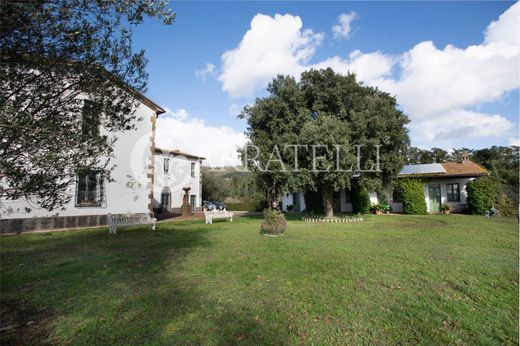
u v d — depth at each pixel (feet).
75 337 11.08
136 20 11.74
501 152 133.39
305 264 20.84
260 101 60.39
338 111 54.60
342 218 58.44
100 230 42.37
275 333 11.27
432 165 84.07
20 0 9.16
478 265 20.47
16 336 11.19
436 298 14.61
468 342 10.66
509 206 66.80
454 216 64.49
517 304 13.85
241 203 123.03
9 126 8.42
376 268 19.76
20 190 9.44
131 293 15.47
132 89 13.89
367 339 10.86
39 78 10.93
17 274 18.95
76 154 11.47
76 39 11.29
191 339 10.82
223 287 16.24
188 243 30.30
